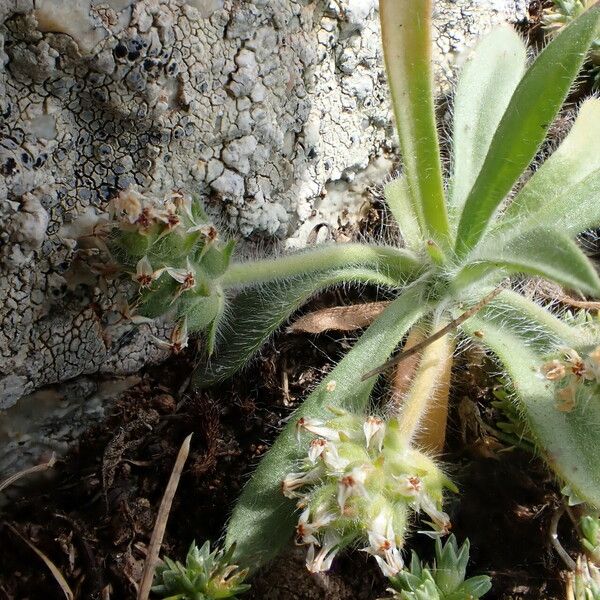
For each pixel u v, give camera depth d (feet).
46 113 0.21
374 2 0.27
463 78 0.27
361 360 0.22
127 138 0.22
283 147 0.26
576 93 0.30
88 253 0.21
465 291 0.24
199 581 0.20
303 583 0.21
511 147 0.21
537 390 0.21
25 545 0.22
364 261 0.24
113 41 0.21
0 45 0.19
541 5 0.32
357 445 0.18
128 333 0.23
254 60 0.24
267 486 0.21
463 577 0.20
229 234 0.25
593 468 0.20
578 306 0.26
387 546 0.17
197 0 0.22
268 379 0.25
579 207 0.22
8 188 0.20
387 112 0.29
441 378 0.23
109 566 0.22
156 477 0.23
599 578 0.21
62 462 0.24
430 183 0.23
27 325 0.21
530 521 0.23
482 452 0.24
